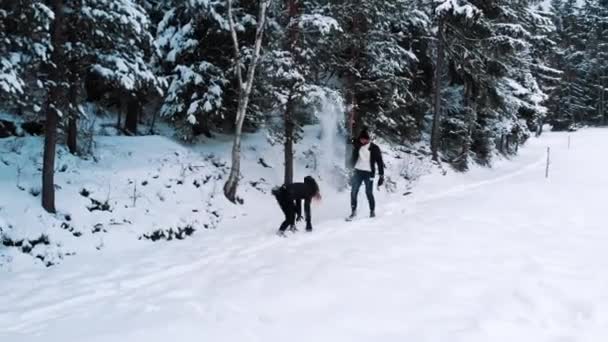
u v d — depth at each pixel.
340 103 12.88
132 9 8.63
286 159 13.03
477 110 21.20
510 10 19.80
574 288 5.99
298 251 7.83
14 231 7.85
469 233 8.84
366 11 14.08
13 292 6.40
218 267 7.21
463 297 5.70
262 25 11.39
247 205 11.84
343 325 4.99
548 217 10.63
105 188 9.85
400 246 7.90
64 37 8.77
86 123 12.75
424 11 19.06
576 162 28.36
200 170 12.05
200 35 13.28
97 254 8.24
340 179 14.68
